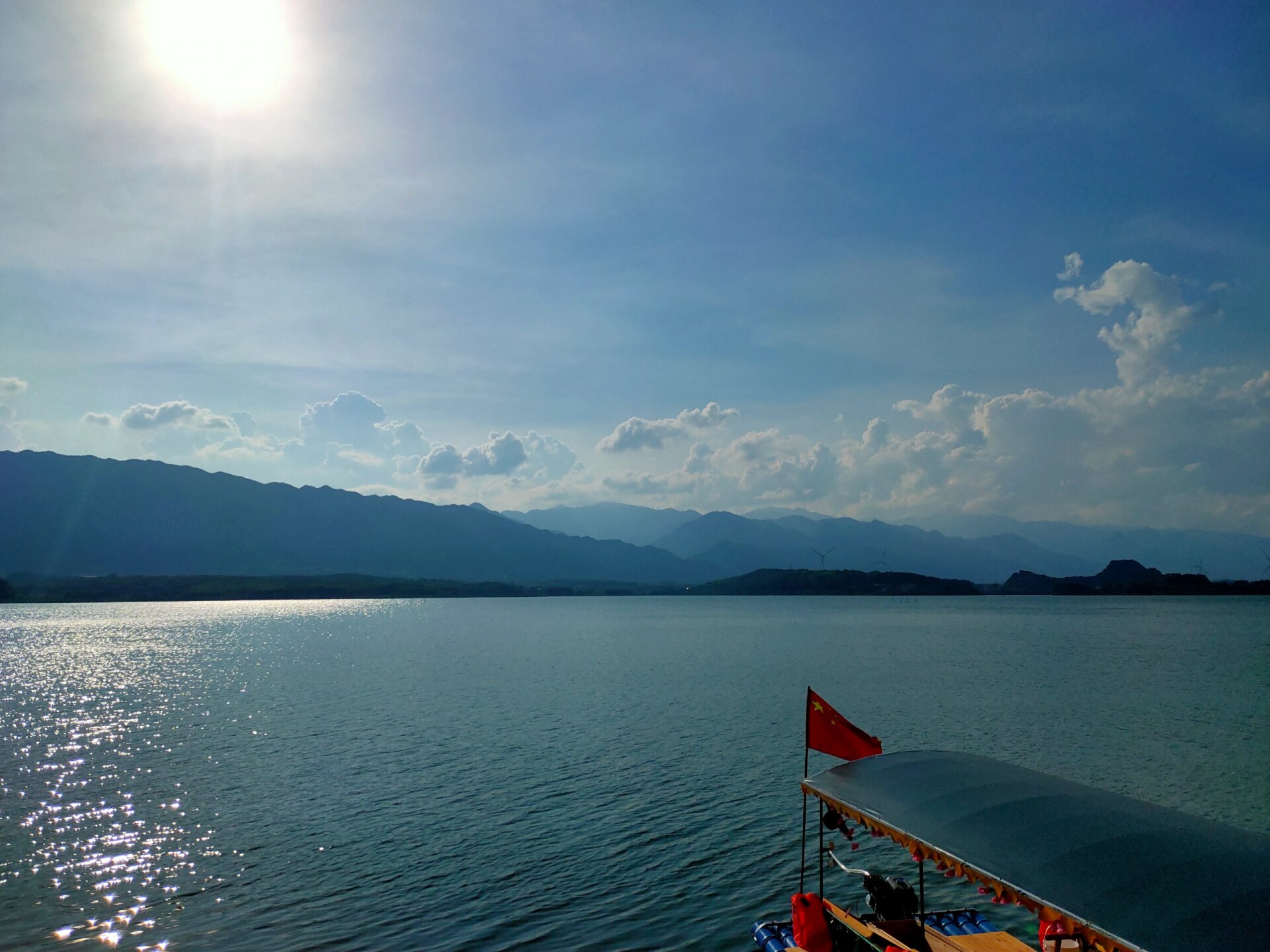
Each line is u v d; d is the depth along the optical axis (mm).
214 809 40125
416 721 65188
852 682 88250
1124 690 80750
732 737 56938
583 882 30828
